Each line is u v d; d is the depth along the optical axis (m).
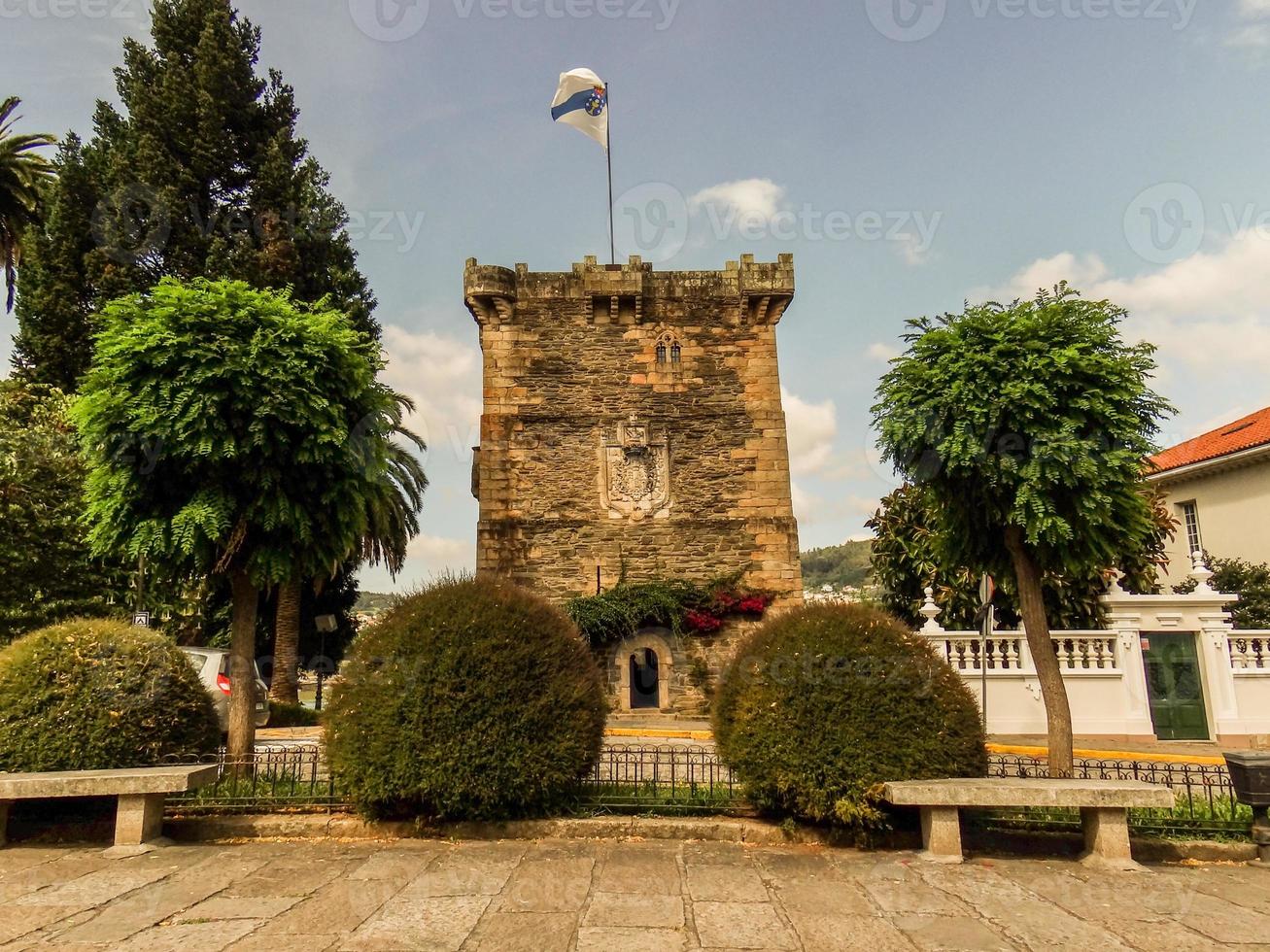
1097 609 17.31
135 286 22.69
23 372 23.38
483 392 21.84
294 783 7.44
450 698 6.73
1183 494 26.88
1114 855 6.18
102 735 6.86
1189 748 14.27
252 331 8.45
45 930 4.63
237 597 8.75
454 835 6.68
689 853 6.32
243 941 4.47
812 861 6.14
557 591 20.88
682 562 21.16
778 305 22.53
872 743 6.50
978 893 5.44
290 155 26.31
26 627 16.39
